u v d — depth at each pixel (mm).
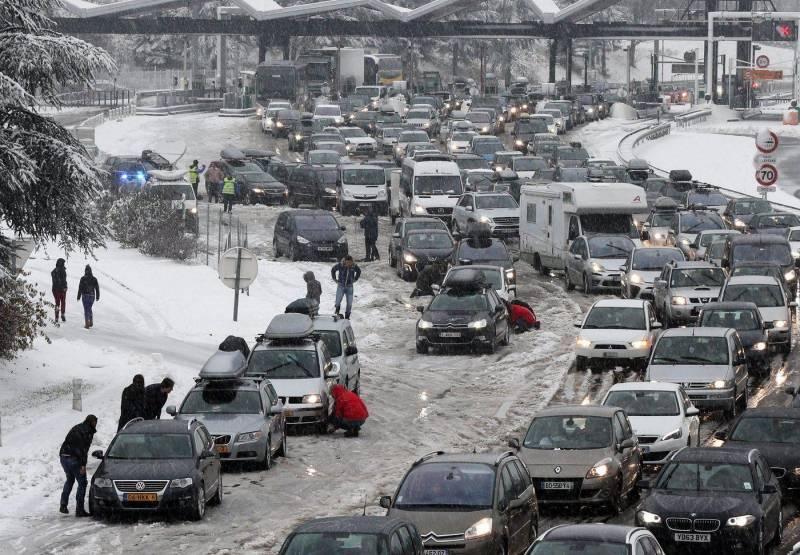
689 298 117312
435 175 181375
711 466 58750
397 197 191875
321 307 133000
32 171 84562
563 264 146625
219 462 67875
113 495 62188
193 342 114625
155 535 60094
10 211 89875
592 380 100688
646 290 129125
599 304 107000
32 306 105375
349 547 44406
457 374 105062
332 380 88125
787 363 106562
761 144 127562
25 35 85500
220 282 140375
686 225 158875
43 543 58438
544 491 63688
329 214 159250
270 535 60250
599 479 63438
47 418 84375
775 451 67812
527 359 109938
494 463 55219
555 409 68750
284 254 160250
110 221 162000
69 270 145125
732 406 86562
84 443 64188
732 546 55000
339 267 125750
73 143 90812
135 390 75000
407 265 146250
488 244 137625
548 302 136750
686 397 78500
